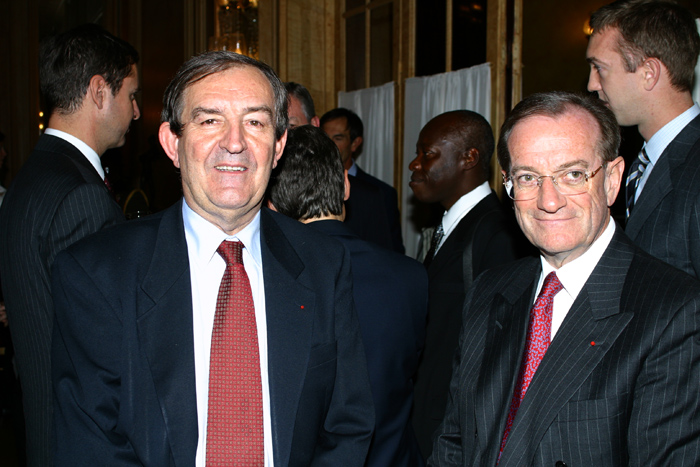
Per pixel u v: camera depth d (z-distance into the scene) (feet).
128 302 3.51
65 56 5.16
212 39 17.30
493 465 3.76
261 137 3.79
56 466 3.38
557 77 10.73
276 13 16.42
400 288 4.95
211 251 3.83
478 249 6.59
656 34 4.98
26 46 18.97
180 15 17.43
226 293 3.69
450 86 12.64
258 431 3.50
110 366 3.45
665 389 3.31
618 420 3.41
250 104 3.73
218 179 3.66
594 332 3.58
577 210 3.66
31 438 4.67
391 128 14.52
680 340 3.33
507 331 4.10
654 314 3.43
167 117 3.94
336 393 4.01
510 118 3.98
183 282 3.65
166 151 4.04
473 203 7.36
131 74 5.59
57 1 19.54
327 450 3.89
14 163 18.85
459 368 4.39
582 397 3.48
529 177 3.77
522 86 11.45
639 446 3.35
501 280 4.46
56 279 3.55
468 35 12.42
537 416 3.56
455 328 6.53
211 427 3.46
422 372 6.64
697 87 6.55
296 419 3.68
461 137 7.33
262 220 4.20
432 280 6.86
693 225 4.58
